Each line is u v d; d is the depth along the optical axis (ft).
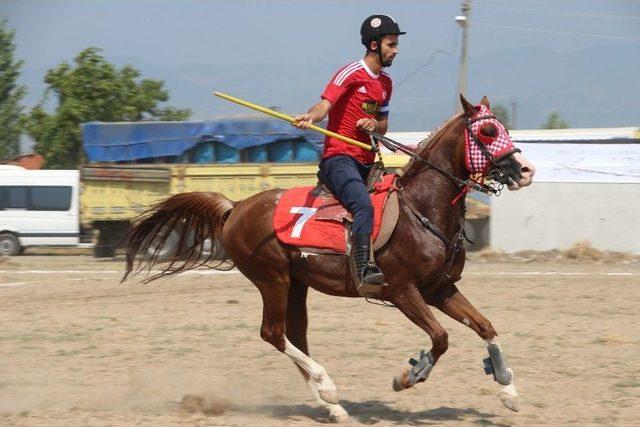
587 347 39.70
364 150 28.99
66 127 136.15
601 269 76.84
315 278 29.07
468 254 88.99
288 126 89.35
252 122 89.97
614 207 87.81
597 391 31.42
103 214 90.58
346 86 28.25
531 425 27.17
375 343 41.27
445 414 28.86
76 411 29.60
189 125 91.40
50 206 94.43
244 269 30.76
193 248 32.19
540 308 52.16
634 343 40.60
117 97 139.33
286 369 36.47
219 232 31.78
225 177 89.10
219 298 57.88
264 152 89.97
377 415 28.99
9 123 152.25
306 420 28.60
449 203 27.71
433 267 27.32
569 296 57.41
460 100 27.66
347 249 28.12
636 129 120.06
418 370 27.55
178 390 32.83
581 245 86.79
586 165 89.61
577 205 88.38
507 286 62.95
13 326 46.83
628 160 89.56
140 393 32.27
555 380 33.24
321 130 27.96
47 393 32.19
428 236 27.40
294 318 30.99
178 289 63.21
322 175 29.25
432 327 27.22
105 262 87.35
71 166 137.18
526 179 26.96
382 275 26.94
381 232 27.53
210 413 29.53
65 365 37.01
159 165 90.27
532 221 88.99
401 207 27.76
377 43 28.19
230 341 42.19
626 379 33.22
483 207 89.76
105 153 92.68
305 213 29.19
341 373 35.17
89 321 48.42
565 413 28.50
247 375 35.42
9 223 94.48
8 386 33.22
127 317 49.90
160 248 32.19
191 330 45.21
